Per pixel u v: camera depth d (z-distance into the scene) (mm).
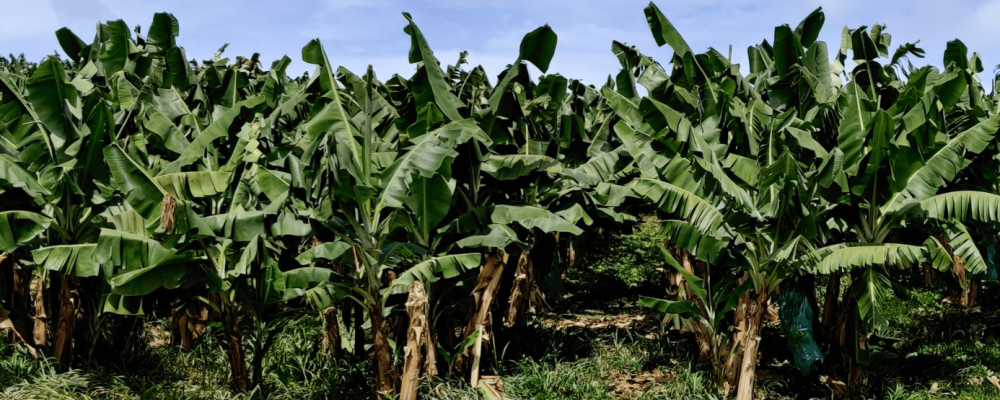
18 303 7703
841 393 7457
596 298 12586
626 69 9656
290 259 7355
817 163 7453
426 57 7461
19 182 6656
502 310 9164
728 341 7898
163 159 9109
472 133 6793
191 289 7469
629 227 10516
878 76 8766
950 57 8469
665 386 8000
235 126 8211
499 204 7746
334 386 7355
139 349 8125
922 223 7312
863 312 6656
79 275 6488
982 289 11945
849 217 7000
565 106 11031
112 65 10867
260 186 6996
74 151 6711
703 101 8242
